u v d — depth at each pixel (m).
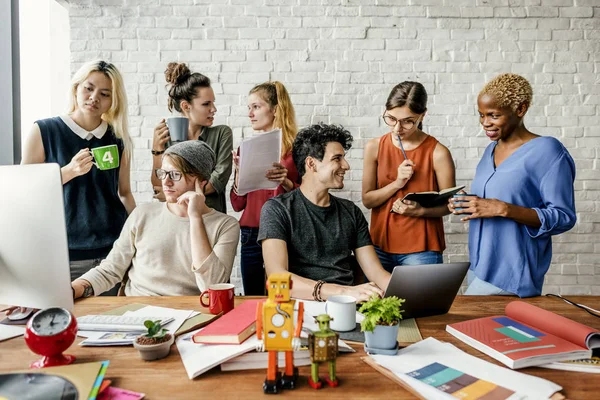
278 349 0.76
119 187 2.08
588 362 0.87
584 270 2.73
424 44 2.70
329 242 1.57
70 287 0.99
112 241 1.93
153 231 1.52
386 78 2.71
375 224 2.01
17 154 2.37
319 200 1.60
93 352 0.93
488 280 1.60
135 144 2.71
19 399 0.68
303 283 1.34
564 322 0.96
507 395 0.74
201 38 2.69
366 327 0.90
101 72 1.87
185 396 0.75
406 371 0.83
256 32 2.69
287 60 2.70
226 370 0.86
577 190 2.72
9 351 0.95
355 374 0.84
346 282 1.55
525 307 1.08
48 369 0.76
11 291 1.02
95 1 2.65
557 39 2.69
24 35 2.62
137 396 0.74
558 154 1.51
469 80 2.70
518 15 2.68
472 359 0.88
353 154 2.73
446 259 2.73
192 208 1.42
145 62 2.68
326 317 0.80
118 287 1.86
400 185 1.87
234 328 0.93
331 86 2.71
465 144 2.72
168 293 1.47
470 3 2.68
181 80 2.26
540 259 1.57
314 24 2.69
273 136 1.82
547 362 0.87
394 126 1.86
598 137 2.71
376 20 2.69
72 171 1.67
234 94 2.71
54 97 2.83
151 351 0.88
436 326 1.10
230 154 2.31
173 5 2.67
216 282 1.36
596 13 2.68
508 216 1.49
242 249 2.25
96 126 1.93
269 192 2.17
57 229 0.96
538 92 2.71
